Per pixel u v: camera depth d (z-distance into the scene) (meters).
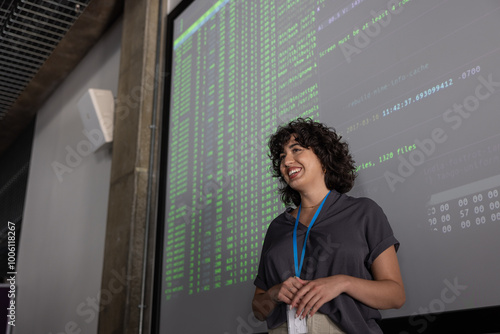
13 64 4.46
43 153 4.96
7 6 3.78
